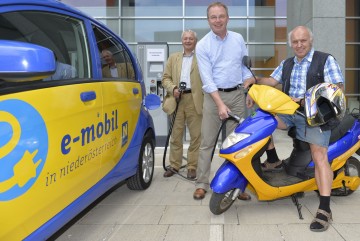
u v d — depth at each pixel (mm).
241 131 3195
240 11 12641
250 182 3254
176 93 4758
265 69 12742
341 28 7895
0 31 2160
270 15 12609
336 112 3098
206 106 4004
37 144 2107
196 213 3615
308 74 3461
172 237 3070
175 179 4926
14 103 1992
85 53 3039
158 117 7488
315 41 7938
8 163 1896
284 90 3670
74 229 3271
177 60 4883
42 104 2195
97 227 3311
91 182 2824
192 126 4852
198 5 12508
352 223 3287
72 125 2490
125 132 3570
